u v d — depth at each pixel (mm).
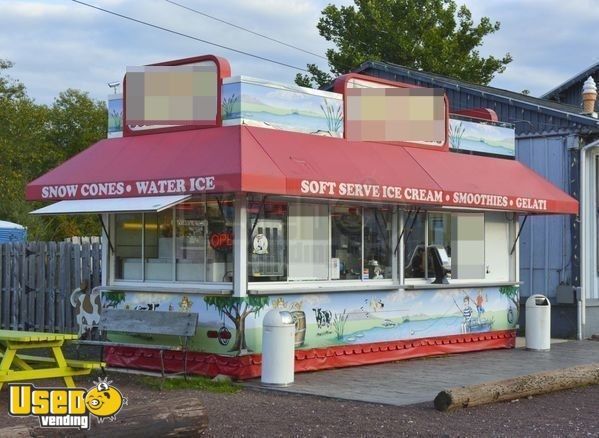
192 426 7266
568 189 17516
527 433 8375
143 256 12547
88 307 13742
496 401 9914
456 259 14930
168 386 10805
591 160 17844
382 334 13266
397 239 13656
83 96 56969
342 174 11805
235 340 11227
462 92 19719
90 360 13016
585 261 17531
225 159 10820
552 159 17812
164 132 12359
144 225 12570
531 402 10055
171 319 11336
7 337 9328
